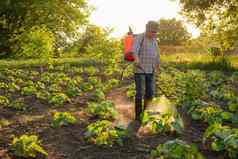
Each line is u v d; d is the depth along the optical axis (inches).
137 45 386.0
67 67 976.3
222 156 279.3
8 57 1518.2
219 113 371.6
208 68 1051.3
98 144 299.9
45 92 526.9
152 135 329.1
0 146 298.0
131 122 380.8
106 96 559.8
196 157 254.7
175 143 259.6
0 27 1544.0
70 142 311.4
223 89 549.0
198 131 348.8
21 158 276.4
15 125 366.0
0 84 593.0
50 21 1616.6
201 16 1197.1
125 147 298.2
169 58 1378.0
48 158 277.1
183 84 622.8
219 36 1200.8
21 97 519.2
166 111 349.7
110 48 1197.1
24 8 1521.9
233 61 1210.6
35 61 1181.1
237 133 282.0
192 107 407.2
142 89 392.8
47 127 357.4
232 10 1166.3
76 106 471.8
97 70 899.4
